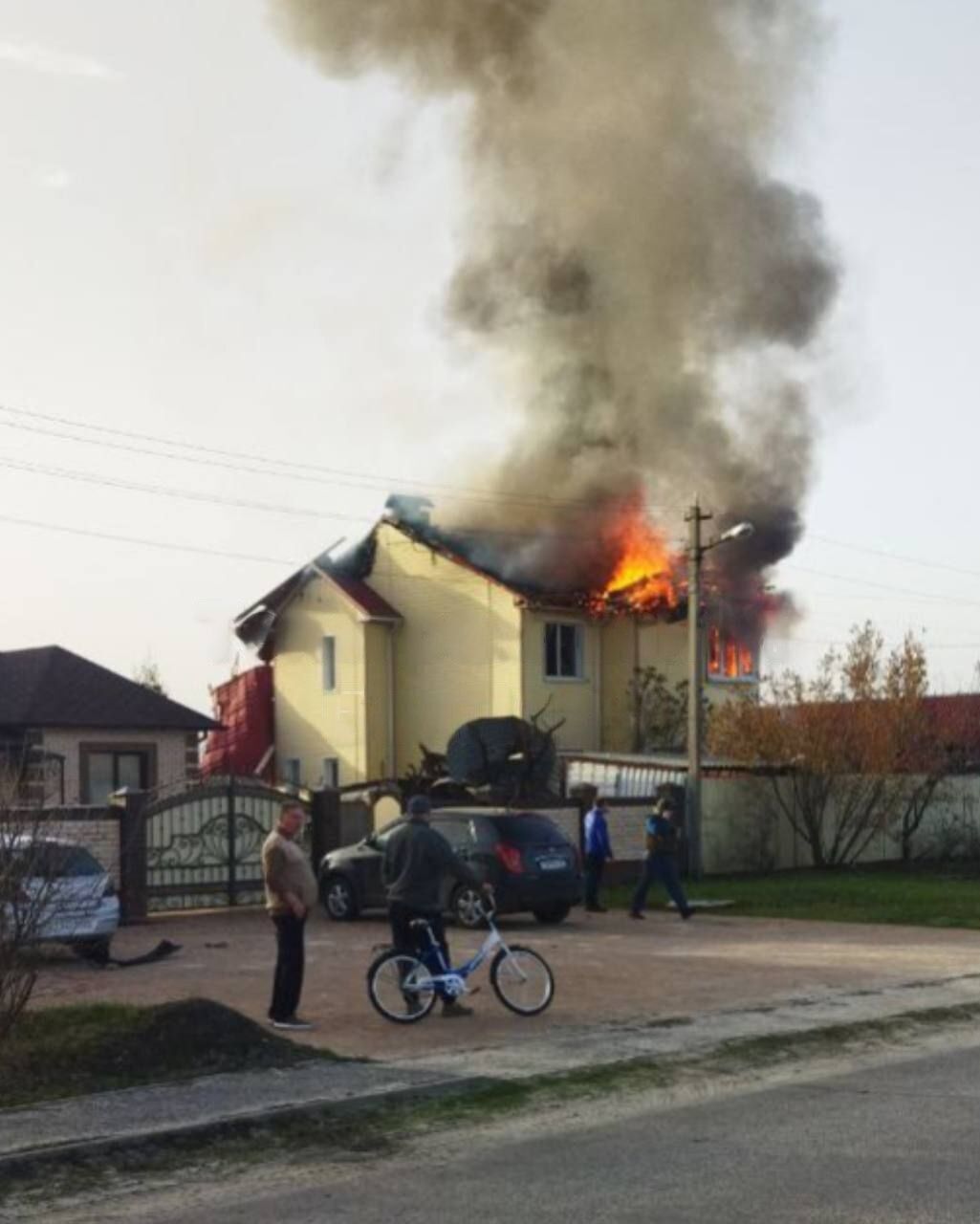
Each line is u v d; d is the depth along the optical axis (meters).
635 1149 9.52
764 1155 9.23
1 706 35.47
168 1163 9.46
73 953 18.69
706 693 44.03
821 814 34.97
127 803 24.05
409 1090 11.04
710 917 24.62
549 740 38.00
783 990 16.33
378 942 21.17
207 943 21.16
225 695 45.91
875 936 21.75
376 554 44.88
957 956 19.30
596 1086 11.51
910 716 34.97
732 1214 7.90
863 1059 12.90
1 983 11.55
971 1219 7.71
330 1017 14.50
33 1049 11.59
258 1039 12.34
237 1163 9.48
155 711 37.22
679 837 31.69
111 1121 9.99
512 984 14.64
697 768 31.25
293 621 45.25
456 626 43.34
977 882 30.95
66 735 35.66
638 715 43.06
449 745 38.59
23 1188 8.87
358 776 43.56
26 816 11.93
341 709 44.12
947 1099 10.95
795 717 34.66
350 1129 10.24
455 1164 9.31
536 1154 9.48
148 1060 11.71
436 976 14.29
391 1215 8.14
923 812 36.66
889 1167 8.84
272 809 26.62
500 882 22.61
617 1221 7.84
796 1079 11.93
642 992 16.17
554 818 29.48
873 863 36.09
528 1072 11.82
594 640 44.00
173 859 25.25
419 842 14.34
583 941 21.16
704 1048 12.91
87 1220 8.21
